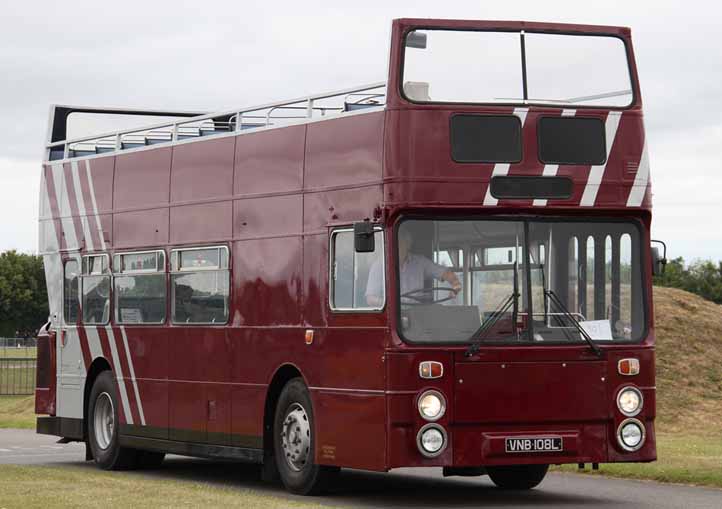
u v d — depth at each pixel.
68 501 15.15
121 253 21.73
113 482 17.72
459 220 16.02
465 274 15.96
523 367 15.92
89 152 23.73
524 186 16.11
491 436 15.79
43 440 29.64
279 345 17.95
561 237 16.27
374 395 15.99
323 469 17.28
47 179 24.03
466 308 15.93
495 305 16.00
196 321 19.78
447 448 15.70
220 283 19.31
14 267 138.75
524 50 16.39
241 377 18.73
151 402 20.81
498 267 16.06
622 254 16.47
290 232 17.86
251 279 18.62
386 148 16.02
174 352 20.28
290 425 17.69
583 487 18.44
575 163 16.31
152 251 20.95
